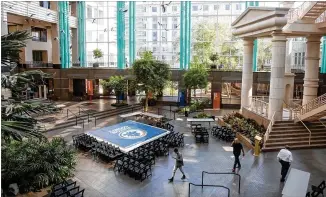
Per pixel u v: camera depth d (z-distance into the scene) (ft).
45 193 31.22
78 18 107.34
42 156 34.17
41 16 88.58
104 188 33.19
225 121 65.16
